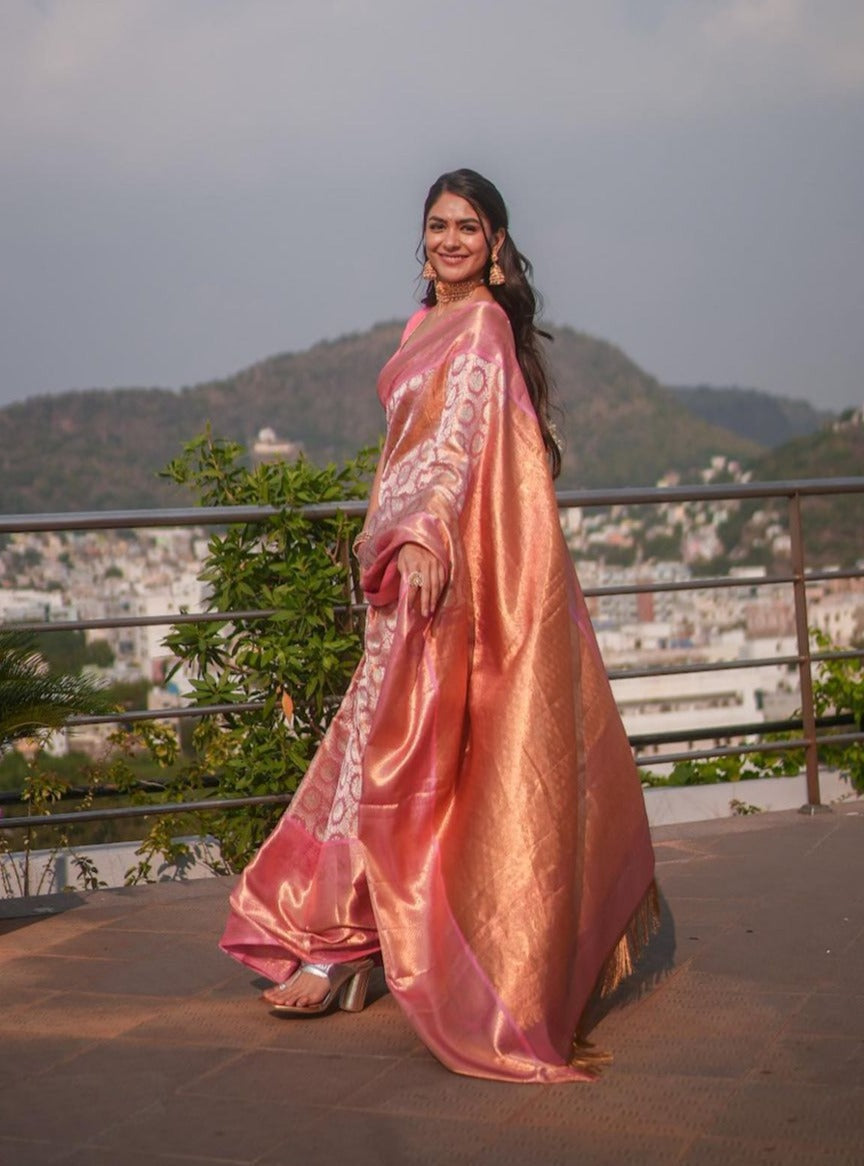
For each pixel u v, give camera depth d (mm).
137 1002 2984
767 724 4914
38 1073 2604
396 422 2859
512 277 2914
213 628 4258
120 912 3676
